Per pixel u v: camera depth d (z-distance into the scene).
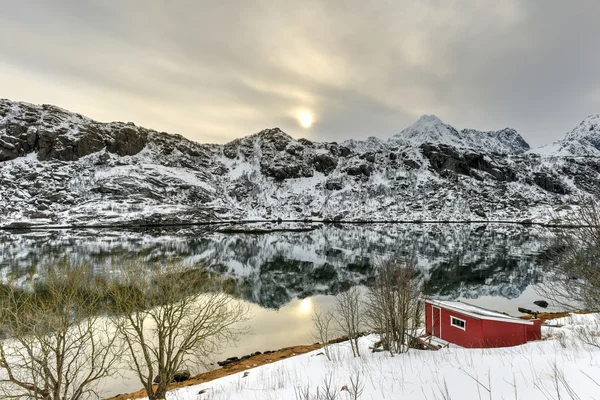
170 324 16.08
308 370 17.36
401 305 19.81
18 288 35.97
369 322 30.53
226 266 76.00
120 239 119.12
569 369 9.80
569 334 20.33
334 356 20.80
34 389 12.74
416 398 9.86
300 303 48.00
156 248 96.62
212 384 18.98
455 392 9.75
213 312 19.70
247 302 47.56
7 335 15.27
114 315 19.86
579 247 14.31
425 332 24.88
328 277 67.19
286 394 12.91
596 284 13.83
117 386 21.58
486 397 8.88
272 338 33.47
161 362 15.45
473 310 22.33
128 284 18.78
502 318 20.33
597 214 13.30
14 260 72.00
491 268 75.06
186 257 82.69
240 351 30.03
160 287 17.66
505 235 145.50
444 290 56.25
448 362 13.34
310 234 155.75
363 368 14.99
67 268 18.98
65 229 156.62
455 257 89.25
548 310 43.78
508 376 10.22
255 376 18.77
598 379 8.64
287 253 98.75
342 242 124.88
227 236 143.25
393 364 14.84
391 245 115.62
